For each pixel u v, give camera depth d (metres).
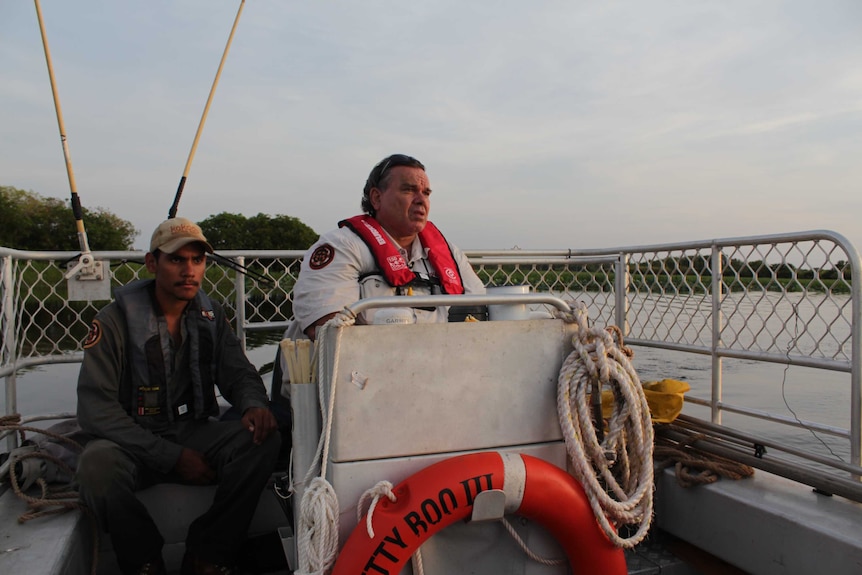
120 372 2.23
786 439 5.32
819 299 2.45
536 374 1.81
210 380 2.42
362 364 1.63
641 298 3.57
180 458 2.17
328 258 2.35
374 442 1.65
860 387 2.24
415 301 1.67
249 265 3.39
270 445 2.17
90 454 2.00
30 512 2.12
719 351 2.92
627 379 1.82
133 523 2.07
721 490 2.24
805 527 1.94
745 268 2.82
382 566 1.53
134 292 2.30
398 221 2.46
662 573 2.33
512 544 1.79
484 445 1.75
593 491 1.72
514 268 3.86
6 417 2.38
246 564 2.38
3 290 2.65
